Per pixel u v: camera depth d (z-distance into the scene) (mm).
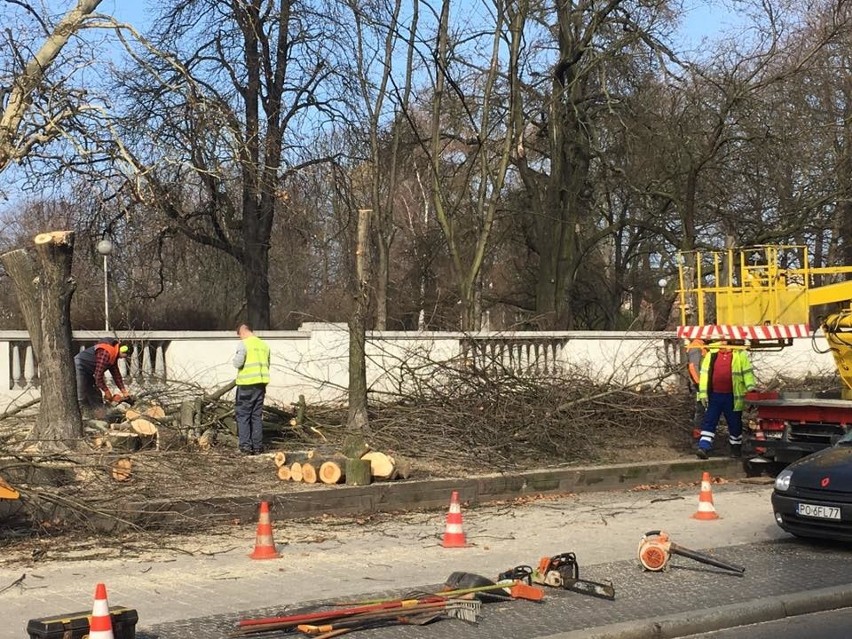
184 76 19578
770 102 25391
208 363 16969
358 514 11938
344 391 17203
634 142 27891
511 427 15297
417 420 14969
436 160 26781
